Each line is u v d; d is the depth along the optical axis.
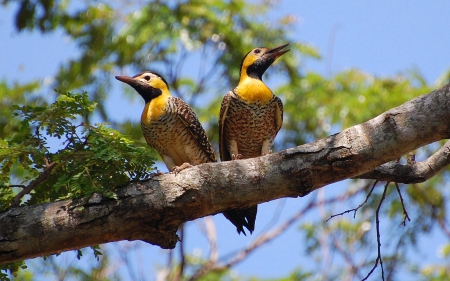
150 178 8.80
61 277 15.73
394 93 19.27
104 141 9.12
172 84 20.08
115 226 8.59
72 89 19.70
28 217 8.59
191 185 8.62
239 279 19.53
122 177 9.24
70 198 8.82
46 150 9.33
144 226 8.66
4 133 17.00
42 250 8.57
